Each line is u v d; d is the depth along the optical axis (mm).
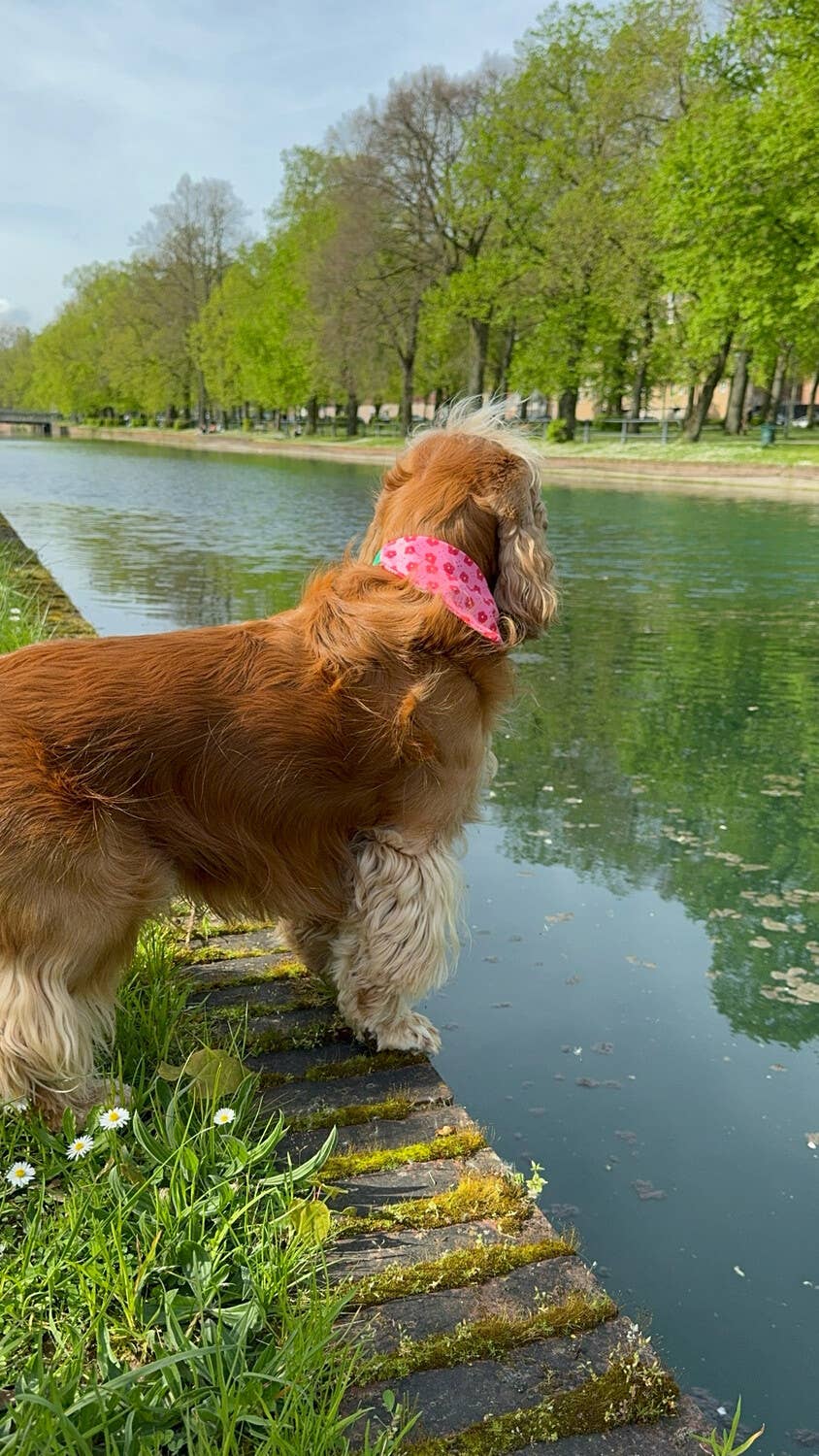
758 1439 778
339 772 927
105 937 824
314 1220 779
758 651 3133
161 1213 735
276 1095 956
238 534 5613
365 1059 1013
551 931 1522
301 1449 594
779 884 1672
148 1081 925
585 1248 951
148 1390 625
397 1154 889
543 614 1057
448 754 979
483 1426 664
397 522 1042
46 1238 736
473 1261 783
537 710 2535
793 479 9727
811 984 1396
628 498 8164
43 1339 690
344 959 1016
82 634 2277
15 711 808
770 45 9797
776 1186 1036
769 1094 1174
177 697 856
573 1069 1211
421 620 958
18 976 791
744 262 9383
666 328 12258
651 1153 1073
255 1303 682
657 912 1581
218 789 877
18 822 773
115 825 821
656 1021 1307
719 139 9250
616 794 2025
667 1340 860
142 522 6191
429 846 1000
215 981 1124
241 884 927
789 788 2061
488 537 1037
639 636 3330
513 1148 1074
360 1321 732
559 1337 729
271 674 899
